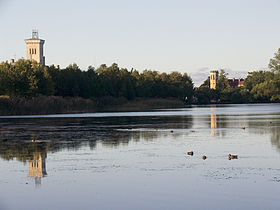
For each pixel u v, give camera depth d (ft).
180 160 90.89
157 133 149.59
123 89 541.34
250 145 114.42
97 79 510.99
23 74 377.71
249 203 58.39
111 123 203.92
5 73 372.79
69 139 131.75
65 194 64.18
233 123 197.88
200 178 73.20
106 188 67.41
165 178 73.67
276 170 78.89
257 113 310.45
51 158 94.79
